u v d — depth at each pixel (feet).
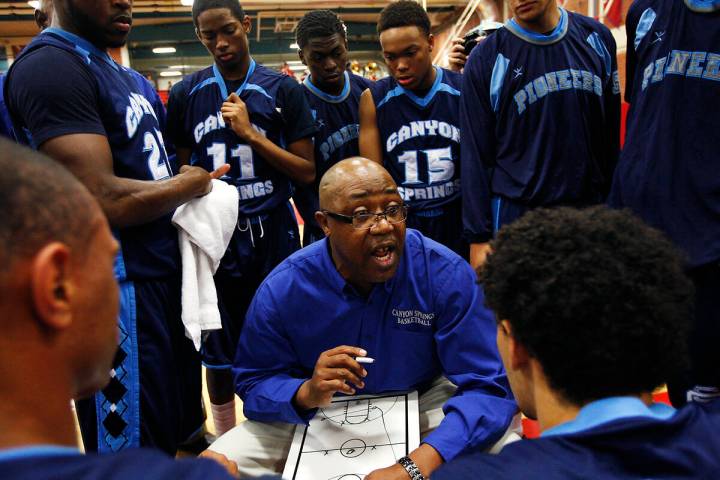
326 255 4.62
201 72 6.84
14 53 28.32
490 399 4.20
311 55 7.32
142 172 4.88
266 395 4.46
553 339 2.06
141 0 25.96
